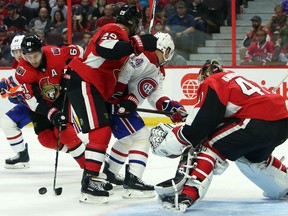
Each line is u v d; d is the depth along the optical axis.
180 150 10.51
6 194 12.15
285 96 23.50
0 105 24.53
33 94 12.48
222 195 11.77
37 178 13.82
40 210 10.77
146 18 24.94
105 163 12.52
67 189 12.58
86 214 10.40
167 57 11.86
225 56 24.50
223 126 10.35
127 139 12.11
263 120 10.32
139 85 11.82
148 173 14.22
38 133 13.33
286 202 11.14
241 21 24.30
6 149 18.62
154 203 11.18
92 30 25.28
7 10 25.70
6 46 25.42
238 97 10.29
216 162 10.45
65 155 17.02
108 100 11.59
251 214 10.22
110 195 11.95
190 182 10.30
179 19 24.59
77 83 11.32
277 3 24.09
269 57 24.14
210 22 24.36
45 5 25.47
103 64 11.19
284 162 15.77
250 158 10.81
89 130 11.24
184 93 23.84
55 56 12.73
